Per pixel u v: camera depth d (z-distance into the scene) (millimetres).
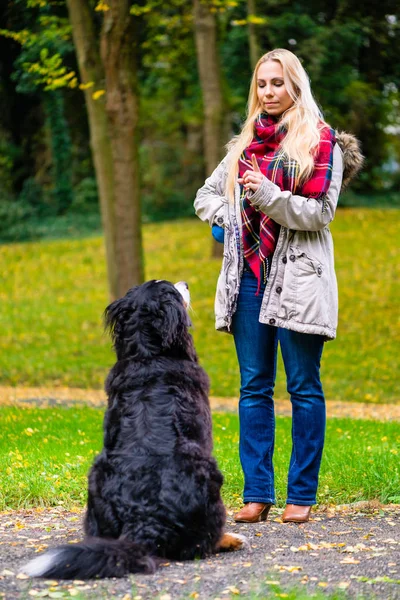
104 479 4656
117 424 4793
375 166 39375
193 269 27438
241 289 5793
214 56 25250
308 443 5816
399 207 37250
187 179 39656
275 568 4605
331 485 6988
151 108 39406
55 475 7215
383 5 28531
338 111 33438
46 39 18516
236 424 11352
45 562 4312
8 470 7289
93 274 29266
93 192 38594
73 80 17578
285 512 5906
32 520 6109
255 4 26219
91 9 18359
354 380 17328
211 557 4801
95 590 4160
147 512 4477
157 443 4613
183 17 26172
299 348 5703
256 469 5879
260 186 5348
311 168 5480
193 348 5219
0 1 19516
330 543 5227
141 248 17609
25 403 14391
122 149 16984
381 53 31859
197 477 4582
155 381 4859
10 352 20672
